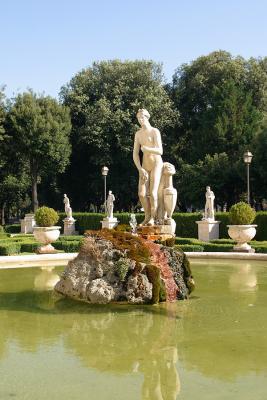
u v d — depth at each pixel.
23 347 6.21
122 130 40.53
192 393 4.68
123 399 4.55
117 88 42.25
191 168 38.84
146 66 44.16
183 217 25.69
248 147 37.12
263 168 35.56
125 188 42.16
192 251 16.83
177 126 43.69
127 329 7.06
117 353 5.91
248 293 9.65
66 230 33.62
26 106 40.72
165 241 9.70
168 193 11.05
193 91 45.00
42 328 7.18
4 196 49.41
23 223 36.69
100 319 7.71
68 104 44.81
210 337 6.57
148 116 11.18
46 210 17.78
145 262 8.91
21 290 10.27
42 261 15.07
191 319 7.62
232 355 5.79
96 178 43.47
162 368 5.36
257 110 41.12
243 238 16.22
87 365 5.48
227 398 4.56
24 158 42.38
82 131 41.56
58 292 9.53
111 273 8.90
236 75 43.69
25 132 40.28
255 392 4.69
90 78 44.94
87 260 9.20
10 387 4.87
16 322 7.55
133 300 8.67
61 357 5.78
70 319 7.73
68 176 46.47
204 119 41.34
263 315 7.82
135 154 11.17
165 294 8.84
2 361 5.66
